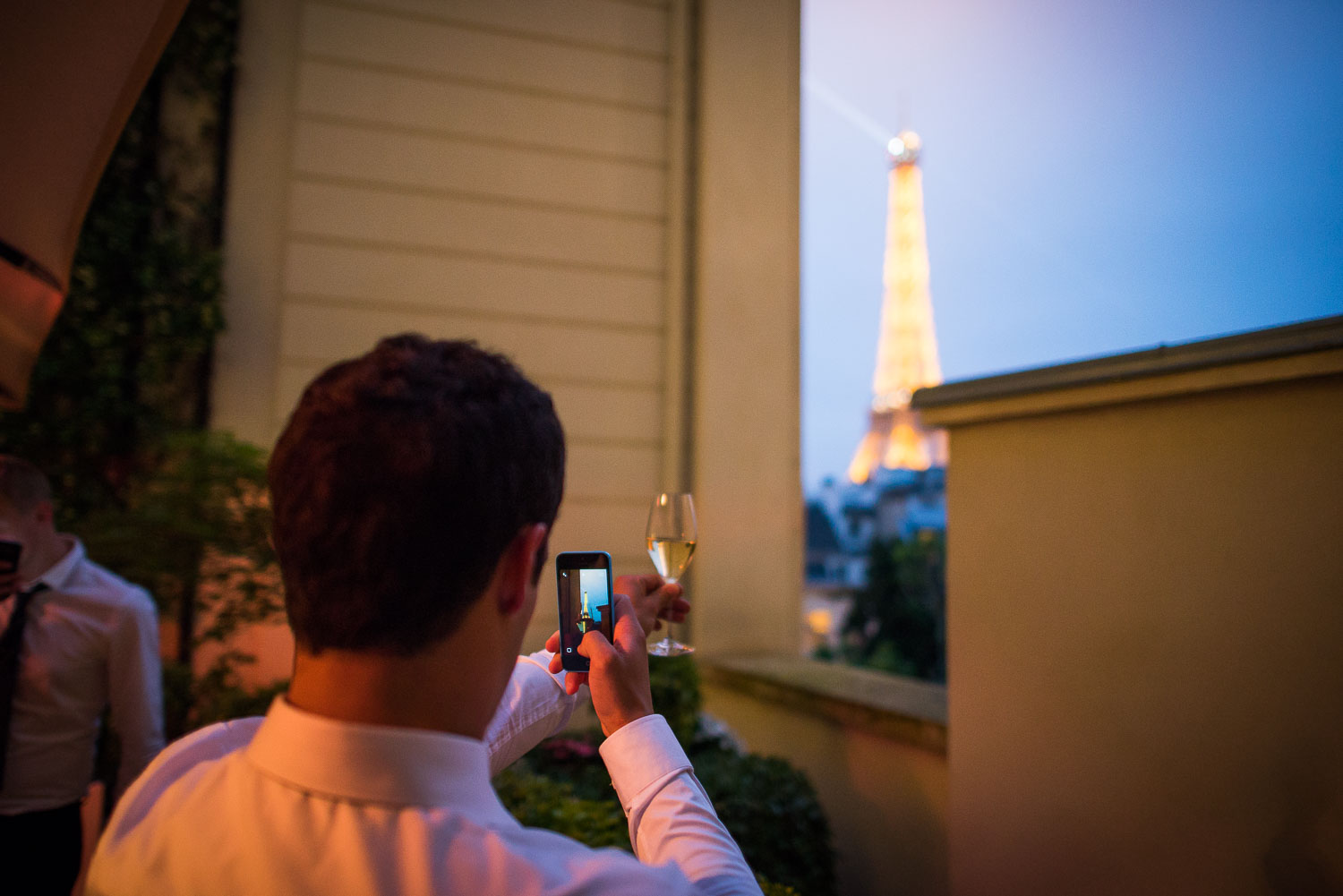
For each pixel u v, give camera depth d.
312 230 4.18
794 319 4.84
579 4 4.69
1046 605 1.83
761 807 2.65
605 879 0.50
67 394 3.66
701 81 4.81
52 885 1.87
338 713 0.54
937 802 2.45
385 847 0.49
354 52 4.30
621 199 4.70
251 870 0.50
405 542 0.52
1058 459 1.83
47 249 1.48
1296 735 1.39
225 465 3.19
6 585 1.78
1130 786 1.64
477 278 4.42
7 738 1.79
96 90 1.29
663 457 4.67
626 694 0.77
